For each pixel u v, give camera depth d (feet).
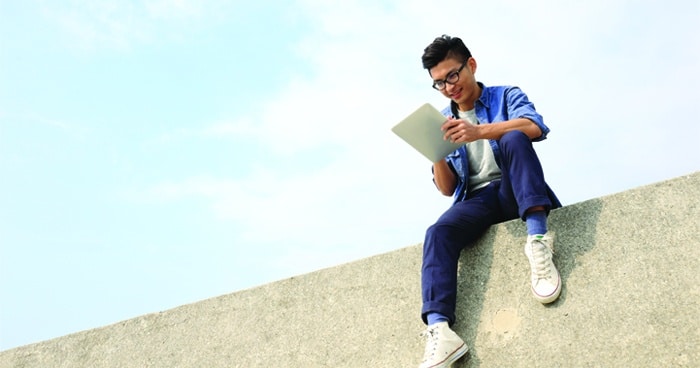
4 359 15.60
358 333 12.64
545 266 11.00
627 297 10.52
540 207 11.18
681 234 10.63
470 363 11.23
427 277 11.38
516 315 11.23
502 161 11.69
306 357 12.92
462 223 11.80
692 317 9.97
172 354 14.26
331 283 13.44
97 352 14.96
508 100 12.46
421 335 12.01
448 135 11.54
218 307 14.38
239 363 13.52
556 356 10.61
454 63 12.51
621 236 11.03
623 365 10.11
